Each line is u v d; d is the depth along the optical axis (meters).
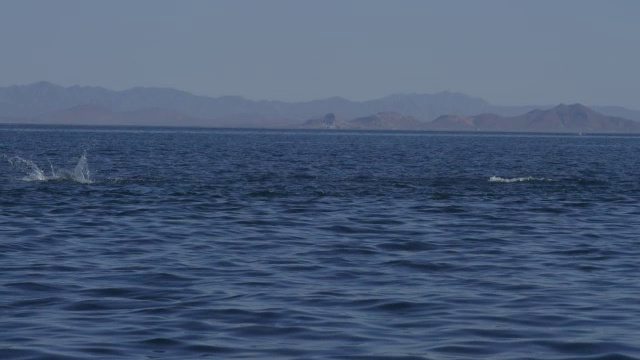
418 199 61.06
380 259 35.12
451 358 21.16
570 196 65.31
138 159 118.31
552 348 22.02
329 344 22.20
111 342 22.16
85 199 57.62
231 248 37.59
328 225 45.97
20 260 33.75
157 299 27.05
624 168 112.81
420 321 24.66
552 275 31.94
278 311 25.56
